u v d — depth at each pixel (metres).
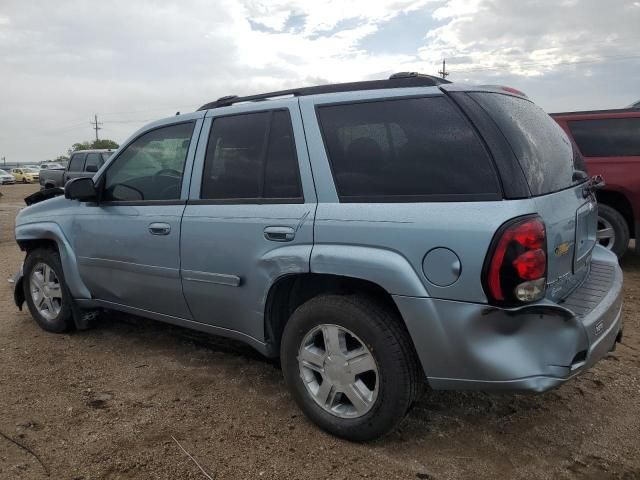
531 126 2.94
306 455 2.85
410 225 2.61
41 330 4.90
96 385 3.73
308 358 3.03
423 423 3.14
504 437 2.99
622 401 3.35
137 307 4.08
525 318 2.45
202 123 3.62
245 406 3.39
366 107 2.94
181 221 3.56
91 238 4.21
